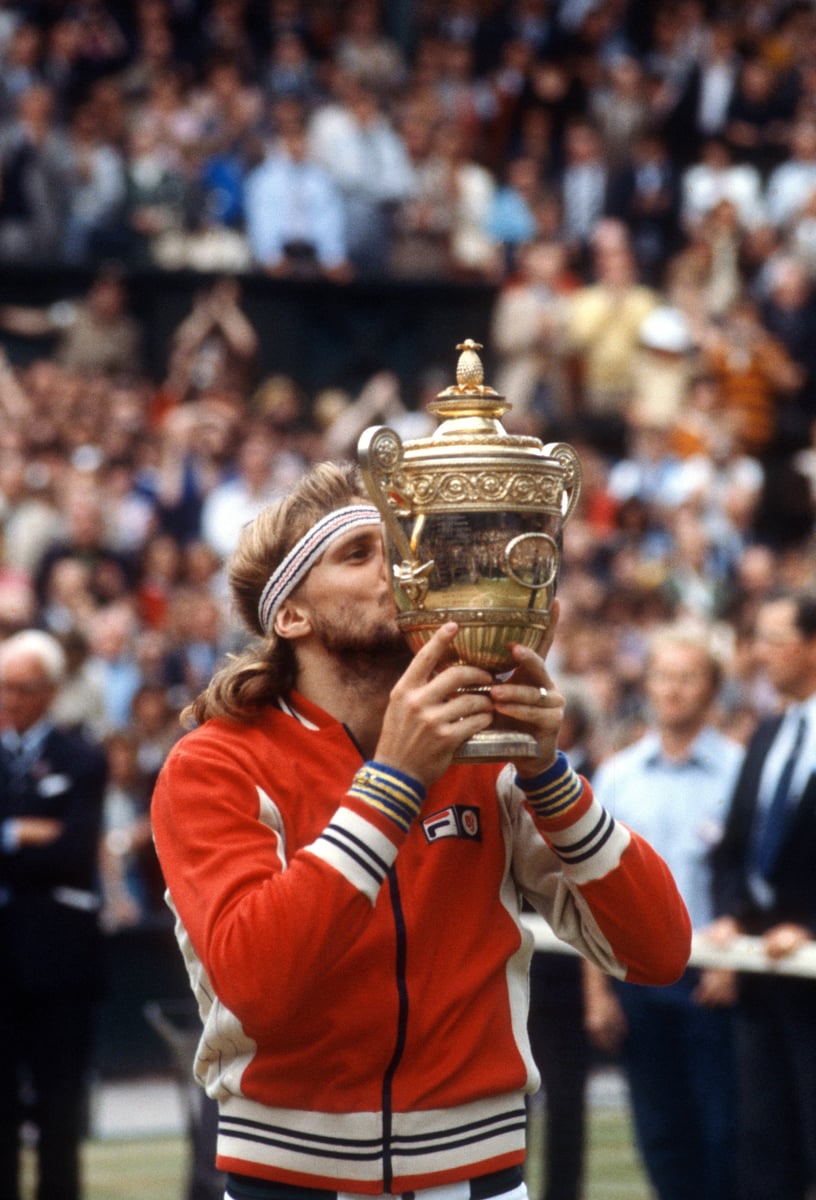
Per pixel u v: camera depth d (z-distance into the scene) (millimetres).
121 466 21828
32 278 24438
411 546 4180
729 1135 9594
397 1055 4285
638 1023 9859
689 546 21734
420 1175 4266
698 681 10219
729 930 9180
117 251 25047
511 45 29953
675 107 29859
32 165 24578
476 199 27250
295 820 4414
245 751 4453
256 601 4680
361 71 28312
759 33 31094
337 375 25469
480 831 4504
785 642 9602
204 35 28734
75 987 10688
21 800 10656
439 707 4129
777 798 9148
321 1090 4281
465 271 26531
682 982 9672
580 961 9820
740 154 29891
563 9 31297
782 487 23797
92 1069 14359
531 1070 4449
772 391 25859
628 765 10445
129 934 14961
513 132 29859
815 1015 8727
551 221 27391
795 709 9359
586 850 4328
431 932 4352
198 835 4316
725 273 27516
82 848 10750
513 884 4637
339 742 4516
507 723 4234
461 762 4188
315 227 25547
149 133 25547
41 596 19328
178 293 24750
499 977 4469
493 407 4305
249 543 4680
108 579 19641
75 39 27422
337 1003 4270
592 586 20516
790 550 22656
